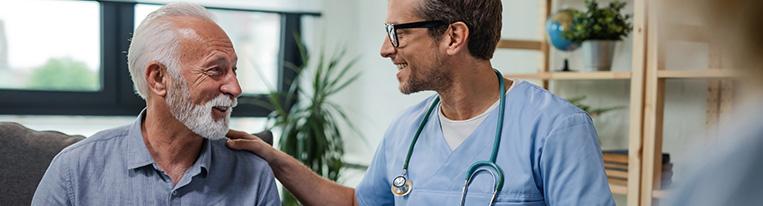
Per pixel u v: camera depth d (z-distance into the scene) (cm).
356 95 373
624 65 249
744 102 59
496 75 147
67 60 344
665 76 204
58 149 179
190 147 152
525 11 280
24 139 179
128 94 359
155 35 145
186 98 145
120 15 350
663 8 58
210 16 155
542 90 145
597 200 131
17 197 175
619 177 227
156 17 148
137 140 150
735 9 53
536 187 138
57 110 344
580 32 229
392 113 343
